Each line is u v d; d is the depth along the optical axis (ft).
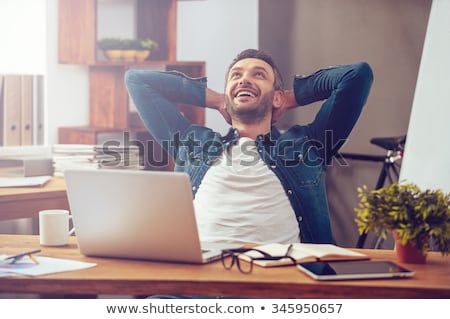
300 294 9.32
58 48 20.99
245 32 25.44
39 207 16.51
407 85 24.49
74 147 19.10
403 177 18.67
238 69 15.30
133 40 21.08
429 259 10.88
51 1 20.85
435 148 17.85
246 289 9.41
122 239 10.59
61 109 21.35
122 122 21.04
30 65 21.07
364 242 23.95
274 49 25.71
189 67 22.80
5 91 19.51
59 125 21.34
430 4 23.80
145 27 22.57
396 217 10.19
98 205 10.57
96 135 20.30
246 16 25.38
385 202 10.45
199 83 16.02
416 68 24.27
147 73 16.02
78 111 21.80
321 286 9.27
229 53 25.40
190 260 10.39
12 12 20.74
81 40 20.54
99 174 10.44
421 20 24.04
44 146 20.42
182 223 10.17
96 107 21.71
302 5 25.84
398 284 9.30
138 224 10.41
